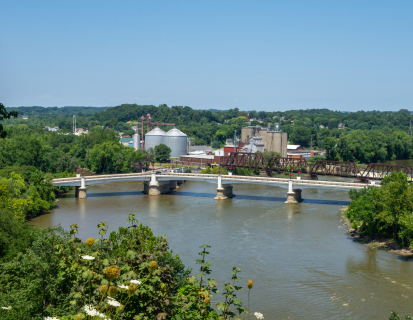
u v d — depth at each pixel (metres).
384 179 107.94
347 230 116.38
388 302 68.31
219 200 170.12
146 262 26.30
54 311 30.86
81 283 24.64
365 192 123.81
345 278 78.81
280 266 85.38
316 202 163.88
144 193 188.25
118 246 30.95
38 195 139.12
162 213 140.88
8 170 155.25
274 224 124.00
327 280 77.81
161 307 26.77
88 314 18.86
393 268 84.50
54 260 34.84
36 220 128.25
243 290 72.56
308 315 63.47
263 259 89.81
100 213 140.38
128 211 144.12
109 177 179.88
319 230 116.31
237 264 86.38
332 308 66.00
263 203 162.38
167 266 28.95
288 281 77.19
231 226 120.88
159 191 185.50
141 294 24.58
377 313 64.44
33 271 36.12
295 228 118.75
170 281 29.48
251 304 67.00
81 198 172.12
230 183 178.00
